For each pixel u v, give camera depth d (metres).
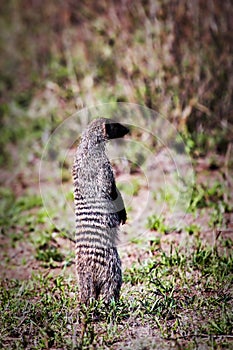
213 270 11.84
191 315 10.54
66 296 11.45
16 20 26.39
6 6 28.20
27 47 25.67
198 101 17.19
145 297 11.03
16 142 21.05
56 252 13.46
